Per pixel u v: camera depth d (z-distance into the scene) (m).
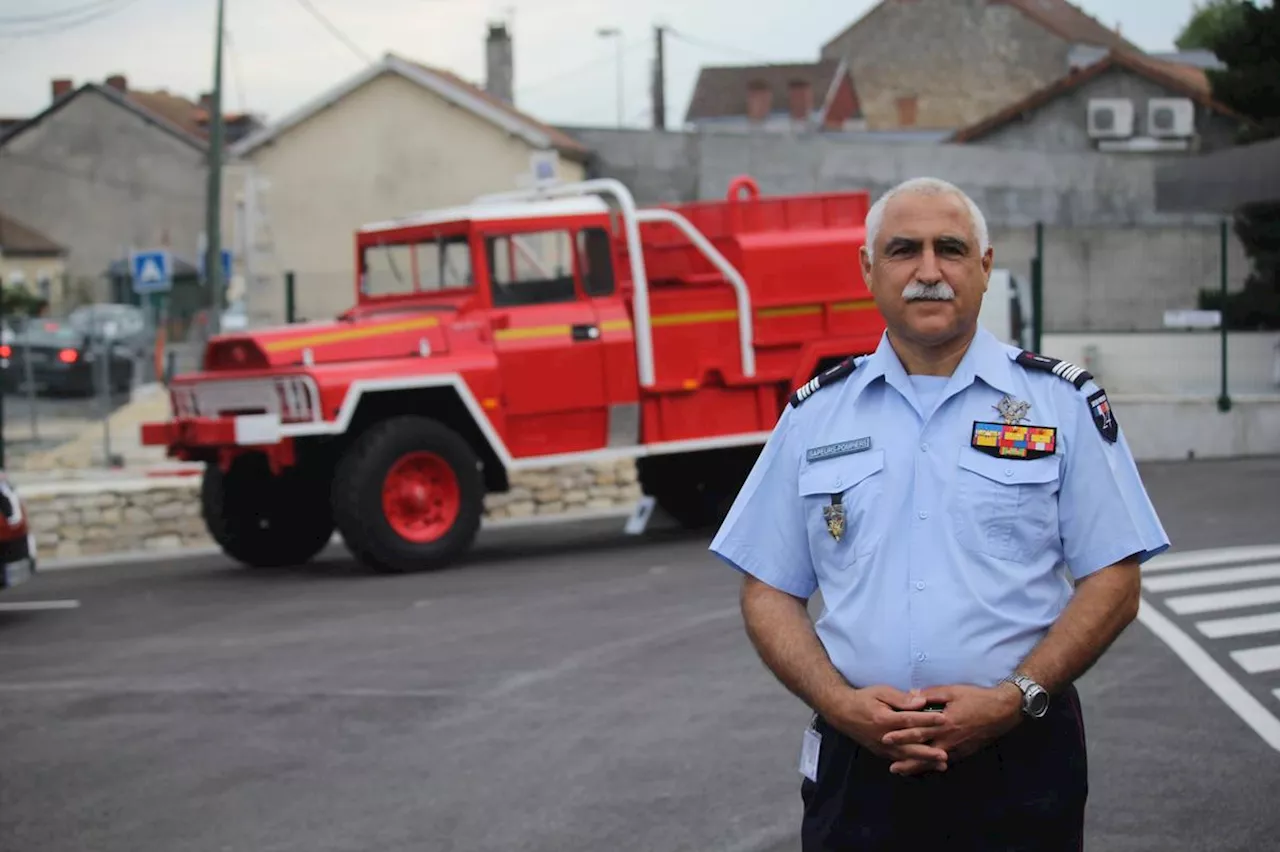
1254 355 22.12
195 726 7.82
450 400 13.18
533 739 7.34
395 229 13.66
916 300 3.48
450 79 37.06
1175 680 8.16
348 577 12.57
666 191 34.84
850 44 76.88
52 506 14.86
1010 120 46.00
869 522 3.49
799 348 14.36
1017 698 3.33
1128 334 22.52
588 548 13.86
